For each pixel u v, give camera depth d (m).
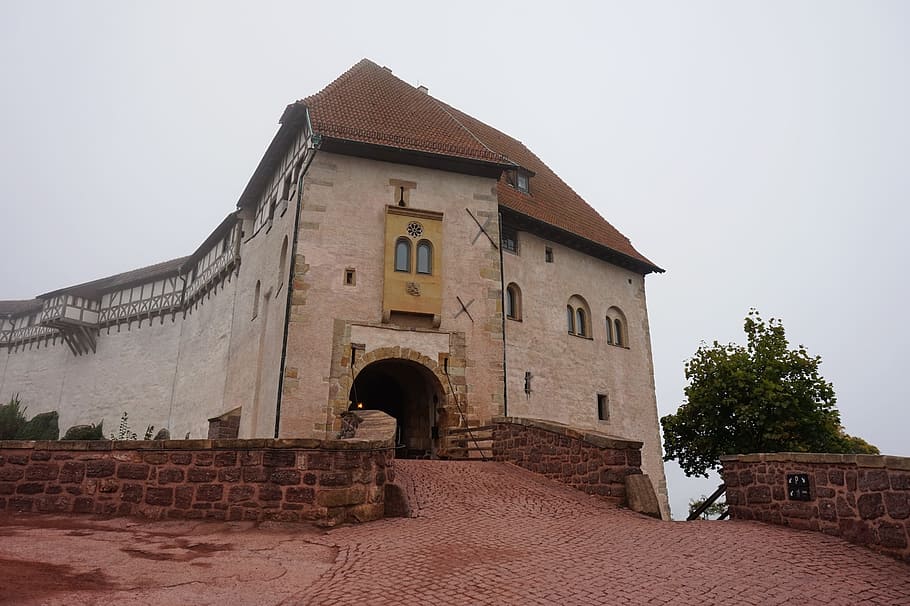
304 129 20.20
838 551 7.34
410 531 8.06
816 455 8.36
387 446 9.67
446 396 18.27
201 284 32.59
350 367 17.45
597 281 26.23
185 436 30.55
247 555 6.64
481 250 20.08
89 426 37.03
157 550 6.66
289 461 8.46
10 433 38.34
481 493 10.85
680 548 7.45
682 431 20.39
